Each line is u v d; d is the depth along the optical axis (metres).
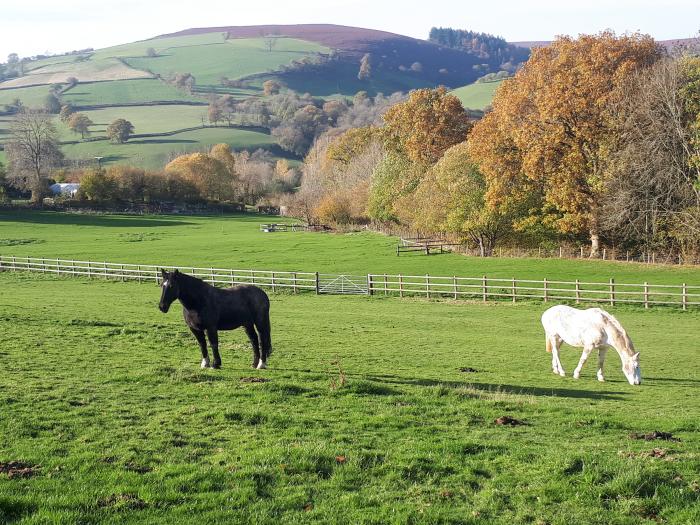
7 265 51.88
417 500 7.80
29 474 8.36
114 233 81.50
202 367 16.34
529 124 46.12
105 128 186.62
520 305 34.12
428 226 57.25
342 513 7.42
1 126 178.50
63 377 14.48
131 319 26.50
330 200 84.94
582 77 43.53
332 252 58.81
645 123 42.25
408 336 24.52
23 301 32.94
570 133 45.00
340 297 38.16
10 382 13.64
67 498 7.53
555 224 47.94
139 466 8.73
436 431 10.65
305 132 190.75
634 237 46.16
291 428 10.54
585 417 11.80
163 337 21.16
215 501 7.62
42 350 18.14
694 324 28.22
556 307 18.11
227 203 125.44
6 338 19.88
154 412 11.56
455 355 20.67
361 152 99.00
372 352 20.77
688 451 9.60
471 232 54.06
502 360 20.06
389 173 73.25
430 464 8.85
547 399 14.09
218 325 16.55
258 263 53.03
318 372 16.84
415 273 44.88
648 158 41.62
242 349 20.03
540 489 8.02
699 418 12.21
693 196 41.47
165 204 116.69
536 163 45.44
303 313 31.42
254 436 10.17
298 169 155.25
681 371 18.91
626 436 10.63
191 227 90.88
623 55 45.06
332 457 9.03
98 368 15.80
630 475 8.09
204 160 126.69
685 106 41.25
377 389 13.70
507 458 9.07
